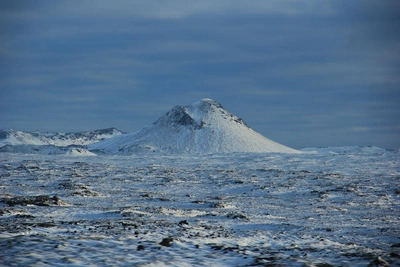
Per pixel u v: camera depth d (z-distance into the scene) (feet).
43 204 456.04
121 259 198.29
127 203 539.29
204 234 280.92
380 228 366.22
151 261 197.57
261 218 425.69
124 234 258.57
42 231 260.42
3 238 228.84
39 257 193.57
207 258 208.85
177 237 257.34
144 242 238.27
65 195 599.57
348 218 452.76
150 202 563.07
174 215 420.36
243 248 235.81
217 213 444.96
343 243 274.36
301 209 533.96
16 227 267.80
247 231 314.55
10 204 449.48
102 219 353.51
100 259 196.65
